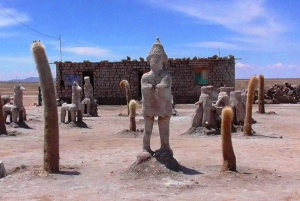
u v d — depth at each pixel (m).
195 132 17.61
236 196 8.01
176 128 20.73
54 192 8.41
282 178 9.60
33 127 21.20
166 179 9.19
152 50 10.10
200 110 17.83
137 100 40.41
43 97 10.03
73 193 8.32
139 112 30.97
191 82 40.75
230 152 10.03
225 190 8.45
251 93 17.08
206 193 8.20
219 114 18.28
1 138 17.12
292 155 12.83
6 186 8.91
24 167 10.92
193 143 15.41
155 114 9.77
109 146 15.04
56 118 10.17
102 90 40.91
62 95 40.50
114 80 40.78
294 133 18.33
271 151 13.56
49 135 10.12
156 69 10.02
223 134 9.97
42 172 10.03
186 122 23.62
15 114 20.69
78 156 12.88
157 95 9.79
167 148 9.98
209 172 9.98
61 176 9.80
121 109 35.44
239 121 19.61
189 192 8.27
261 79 28.36
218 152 13.39
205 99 17.62
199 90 40.69
